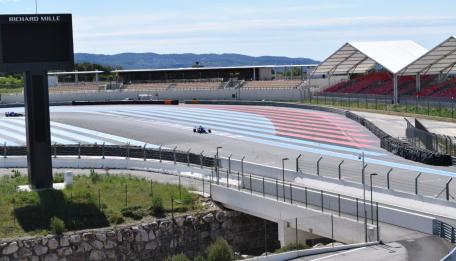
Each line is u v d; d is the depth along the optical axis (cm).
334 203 4312
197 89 15212
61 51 5334
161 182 5788
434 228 3806
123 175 6131
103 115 12062
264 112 11931
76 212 4709
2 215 4616
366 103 11119
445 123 8656
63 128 10206
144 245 4531
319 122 9988
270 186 4856
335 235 4025
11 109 14100
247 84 15388
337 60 13075
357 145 7550
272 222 4950
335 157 6700
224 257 3700
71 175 5447
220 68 16675
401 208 4238
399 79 12850
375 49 12094
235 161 5959
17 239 4219
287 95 13788
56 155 7025
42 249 4231
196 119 10988
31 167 5334
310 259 3500
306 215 4297
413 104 10750
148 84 16638
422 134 6850
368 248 3606
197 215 4806
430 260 3309
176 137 8769
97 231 4403
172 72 17088
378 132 8044
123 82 17300
